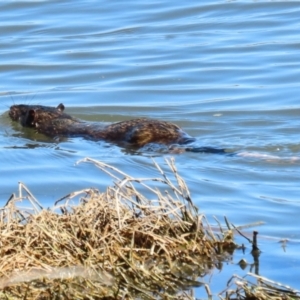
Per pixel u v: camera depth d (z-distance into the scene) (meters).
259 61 62.84
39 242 29.28
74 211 30.84
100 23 72.94
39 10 76.44
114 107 54.69
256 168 41.41
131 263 28.98
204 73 60.91
